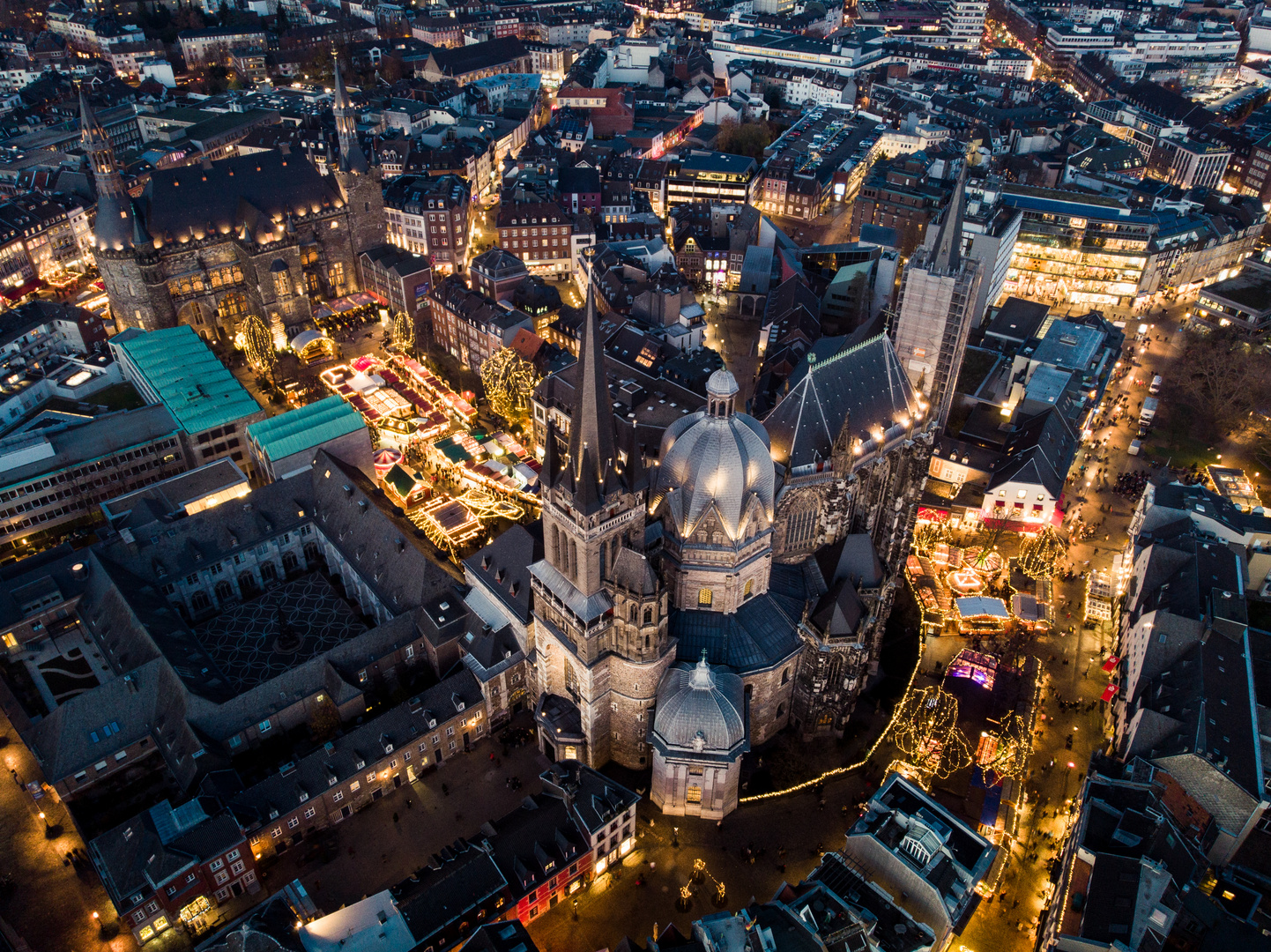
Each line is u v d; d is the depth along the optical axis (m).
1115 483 185.50
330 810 118.12
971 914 101.12
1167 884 97.88
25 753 128.88
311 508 160.25
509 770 127.25
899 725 132.25
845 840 105.62
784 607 129.38
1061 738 132.25
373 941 97.75
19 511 161.62
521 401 194.88
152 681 127.38
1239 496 170.50
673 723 113.19
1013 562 163.25
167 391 182.00
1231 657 127.56
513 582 130.38
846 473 129.75
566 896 111.56
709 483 116.19
